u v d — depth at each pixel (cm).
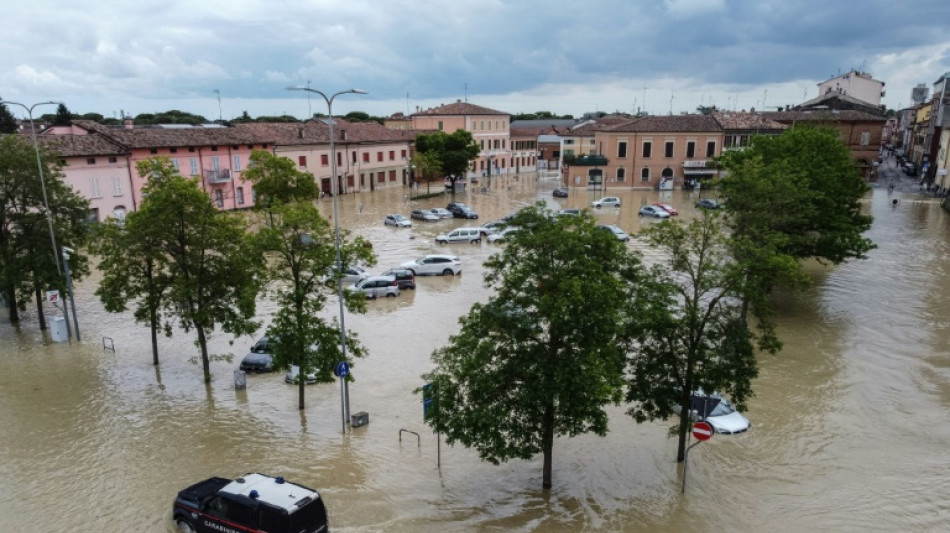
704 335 1958
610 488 1872
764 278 2103
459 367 1848
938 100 9656
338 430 2247
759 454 2061
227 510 1531
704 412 2220
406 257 5000
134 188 6119
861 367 2773
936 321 3375
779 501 1792
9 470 1969
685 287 2238
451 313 3609
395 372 2764
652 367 1950
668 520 1706
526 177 11856
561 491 1856
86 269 3500
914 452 2062
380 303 3844
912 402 2433
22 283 3291
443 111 11456
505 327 1752
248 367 2786
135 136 6238
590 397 1695
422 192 9344
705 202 6806
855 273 4388
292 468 1984
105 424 2291
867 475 1925
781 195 2950
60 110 9175
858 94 12556
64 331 3216
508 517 1723
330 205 7912
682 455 2005
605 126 9744
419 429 2252
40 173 3111
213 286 2645
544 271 1728
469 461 2038
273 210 2386
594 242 1769
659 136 9169
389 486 1884
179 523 1662
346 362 2219
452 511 1752
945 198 7212
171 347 3141
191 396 2547
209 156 6794
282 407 2447
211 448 2114
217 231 2622
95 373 2788
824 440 2148
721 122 9656
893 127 19462
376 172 9512
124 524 1689
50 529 1667
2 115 7400
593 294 1648
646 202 8025
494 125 11956
